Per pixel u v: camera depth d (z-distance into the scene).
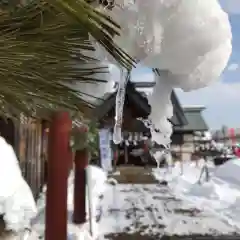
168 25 1.07
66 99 1.07
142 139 21.09
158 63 1.15
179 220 7.12
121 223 6.74
